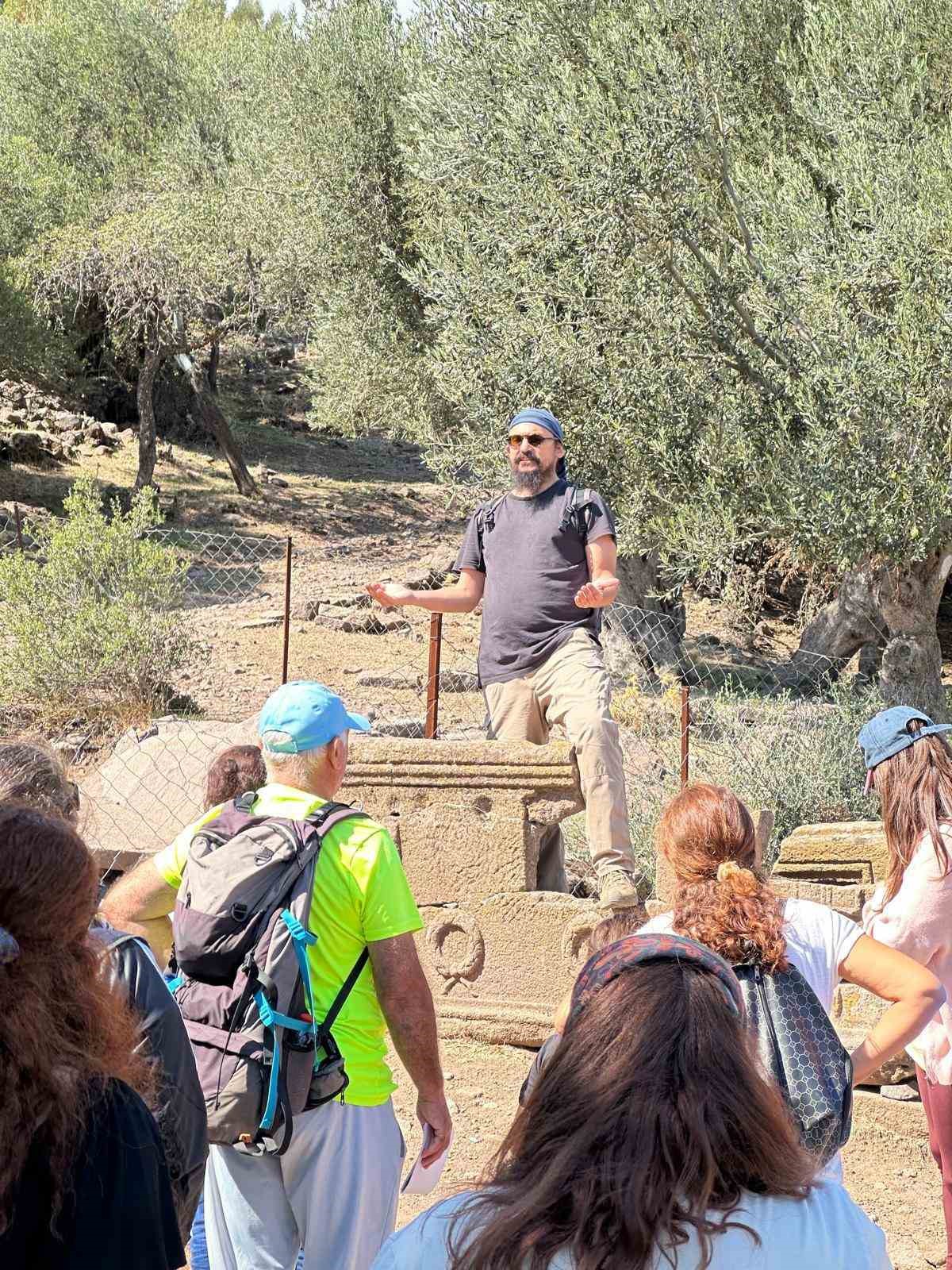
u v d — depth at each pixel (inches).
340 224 713.0
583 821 318.3
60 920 68.5
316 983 109.3
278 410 1457.9
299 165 727.7
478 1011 206.8
